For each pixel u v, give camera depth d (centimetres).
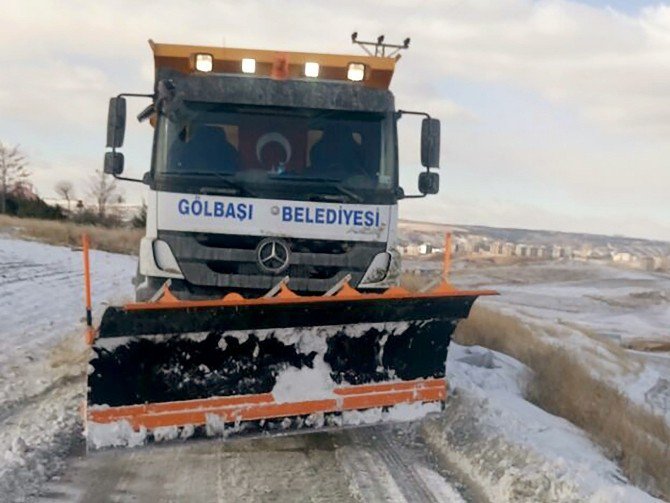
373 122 771
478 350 1139
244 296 729
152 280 727
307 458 623
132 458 614
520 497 522
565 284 4769
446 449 645
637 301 3884
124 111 761
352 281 737
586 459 627
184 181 727
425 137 798
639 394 1433
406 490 549
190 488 552
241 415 593
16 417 713
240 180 730
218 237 727
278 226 730
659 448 864
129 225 4572
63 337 1162
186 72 771
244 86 757
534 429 693
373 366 625
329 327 609
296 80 770
